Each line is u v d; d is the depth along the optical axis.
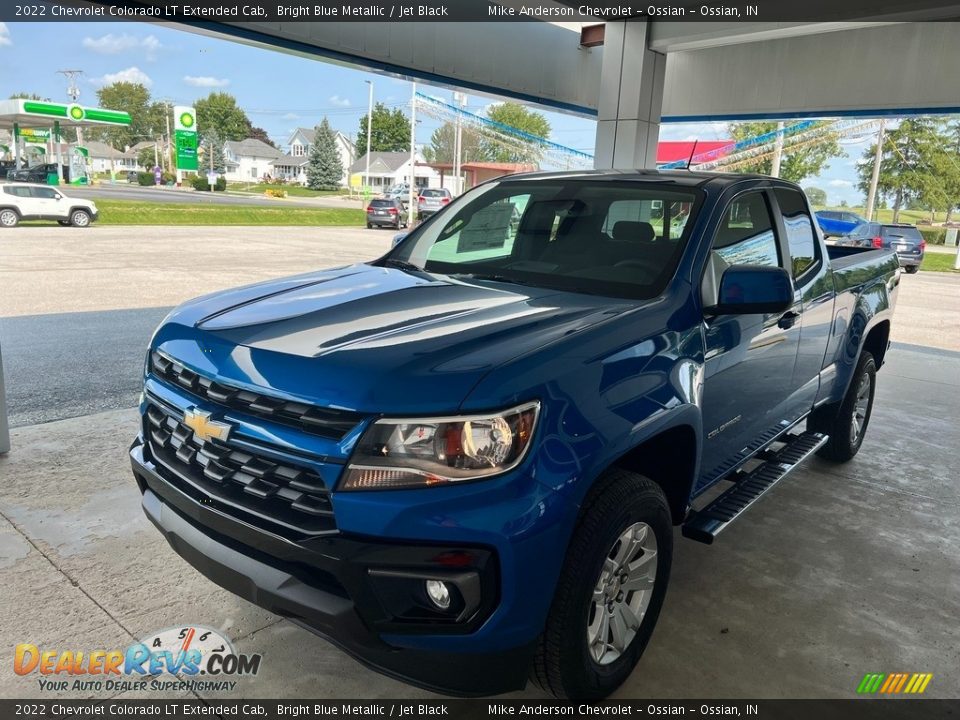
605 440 2.10
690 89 14.12
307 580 2.01
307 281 2.93
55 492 3.82
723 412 2.98
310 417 1.95
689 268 2.80
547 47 12.20
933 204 48.12
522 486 1.92
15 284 11.64
